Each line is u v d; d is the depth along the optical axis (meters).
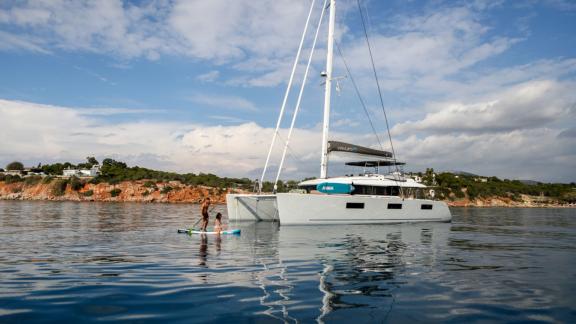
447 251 11.21
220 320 4.64
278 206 17.84
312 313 4.97
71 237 13.61
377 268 8.29
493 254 10.71
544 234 17.59
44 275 7.15
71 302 5.38
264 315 4.86
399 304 5.49
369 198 19.92
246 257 9.47
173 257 9.34
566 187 146.50
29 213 30.08
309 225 18.48
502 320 4.86
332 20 21.36
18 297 5.61
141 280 6.80
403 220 21.59
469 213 49.28
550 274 7.85
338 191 19.66
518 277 7.52
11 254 9.60
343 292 6.13
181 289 6.16
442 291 6.31
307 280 6.96
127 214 30.31
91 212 32.75
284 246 11.58
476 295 6.07
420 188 24.56
